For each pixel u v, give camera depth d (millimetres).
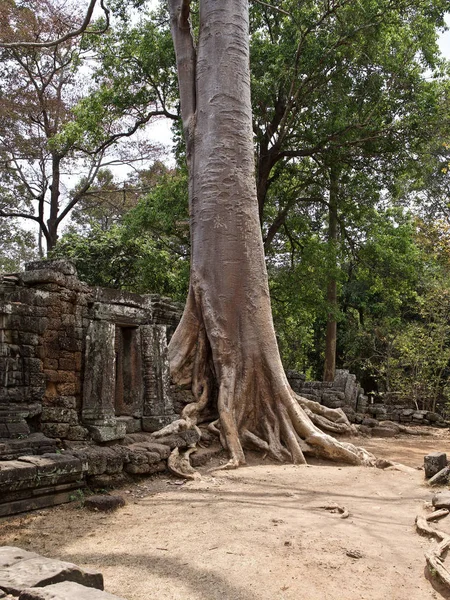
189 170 11062
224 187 10414
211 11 11078
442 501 5875
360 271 20750
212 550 4477
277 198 20250
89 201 28125
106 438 7328
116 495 6219
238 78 10844
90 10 9852
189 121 11219
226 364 9938
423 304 20484
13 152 23062
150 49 16203
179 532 4980
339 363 27406
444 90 16344
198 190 10648
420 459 10484
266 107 16953
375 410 17000
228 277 10164
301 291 18203
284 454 9273
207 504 6062
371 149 16656
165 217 16109
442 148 21938
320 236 22766
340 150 16828
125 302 8391
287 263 21750
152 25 16781
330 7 15406
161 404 8680
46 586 2650
